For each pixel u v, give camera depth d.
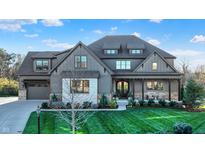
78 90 30.58
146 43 40.38
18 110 26.27
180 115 23.16
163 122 19.80
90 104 28.00
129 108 27.78
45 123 19.27
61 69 32.03
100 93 31.98
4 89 49.44
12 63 67.00
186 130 13.94
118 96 38.09
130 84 37.91
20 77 38.25
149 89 37.41
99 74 31.77
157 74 35.00
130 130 17.09
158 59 36.38
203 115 23.17
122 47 39.50
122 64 38.28
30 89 38.84
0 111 25.61
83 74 30.89
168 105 28.67
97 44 40.25
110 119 20.97
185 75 50.31
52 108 27.12
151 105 28.83
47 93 38.88
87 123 19.25
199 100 27.11
